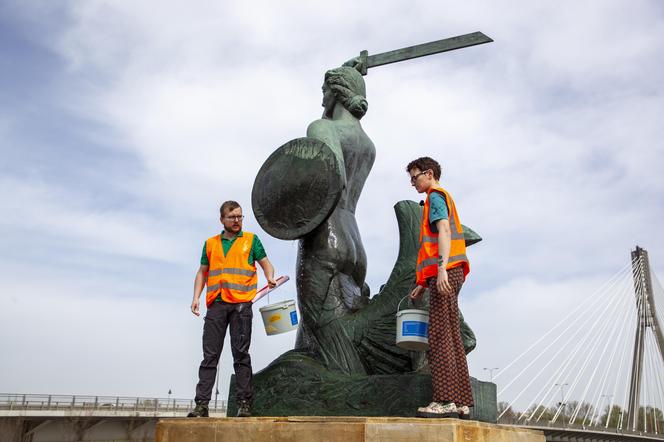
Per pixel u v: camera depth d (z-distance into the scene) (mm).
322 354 5363
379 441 3381
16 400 30641
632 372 41812
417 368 5023
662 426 46438
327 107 6660
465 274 4039
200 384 4727
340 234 5781
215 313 4895
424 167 4137
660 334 42219
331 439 3535
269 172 5812
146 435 37062
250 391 4840
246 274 5000
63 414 30906
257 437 3770
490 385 5016
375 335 5211
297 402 5000
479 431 3551
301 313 5750
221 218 5117
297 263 5852
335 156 5527
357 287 5949
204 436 3945
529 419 36625
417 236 5598
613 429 37938
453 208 4027
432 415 3676
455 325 3867
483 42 6621
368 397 4672
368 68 7086
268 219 5723
